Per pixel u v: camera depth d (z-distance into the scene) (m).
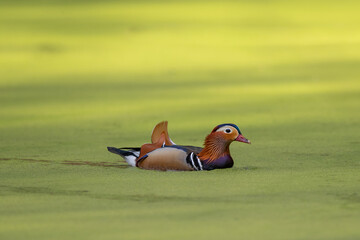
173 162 11.55
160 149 11.74
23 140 14.71
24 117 17.64
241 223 8.46
